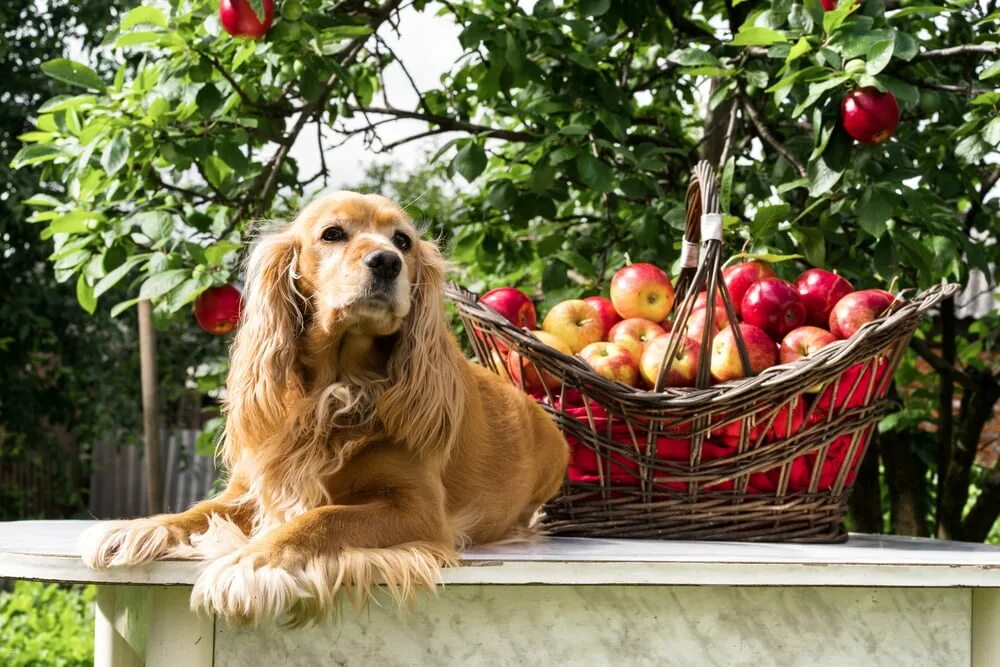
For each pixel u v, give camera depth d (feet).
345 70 9.50
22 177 24.89
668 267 10.92
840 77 8.08
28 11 26.43
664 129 12.67
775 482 7.55
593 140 9.91
